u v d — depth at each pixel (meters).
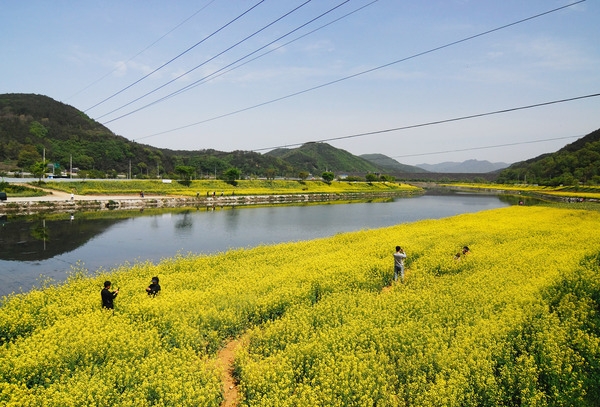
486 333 10.38
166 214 58.09
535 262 19.02
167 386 8.71
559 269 17.23
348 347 10.28
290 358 10.02
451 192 145.62
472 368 8.91
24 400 8.28
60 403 8.10
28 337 11.73
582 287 14.87
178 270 20.47
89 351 10.37
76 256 29.38
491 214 48.72
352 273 17.86
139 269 20.23
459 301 13.51
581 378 8.89
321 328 11.98
